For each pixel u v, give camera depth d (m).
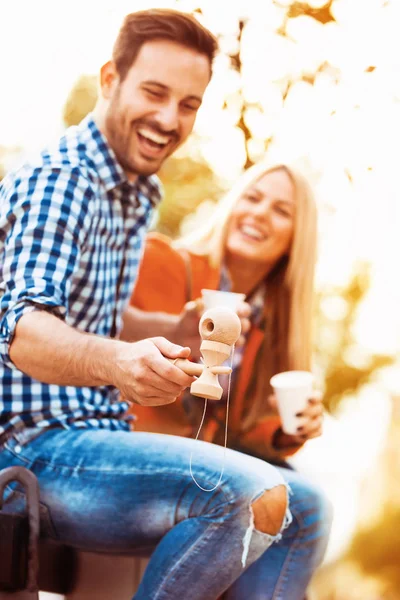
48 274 2.54
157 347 2.16
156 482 2.50
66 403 2.70
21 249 2.57
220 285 4.00
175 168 6.91
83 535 2.62
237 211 4.00
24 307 2.43
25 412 2.67
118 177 2.88
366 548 8.40
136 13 2.93
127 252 3.02
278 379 3.37
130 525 2.55
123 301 3.04
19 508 2.60
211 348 2.05
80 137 2.89
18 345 2.39
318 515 2.75
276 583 2.70
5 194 2.74
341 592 8.66
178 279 3.97
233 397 3.75
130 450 2.57
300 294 3.98
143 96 2.89
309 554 2.74
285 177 4.00
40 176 2.69
